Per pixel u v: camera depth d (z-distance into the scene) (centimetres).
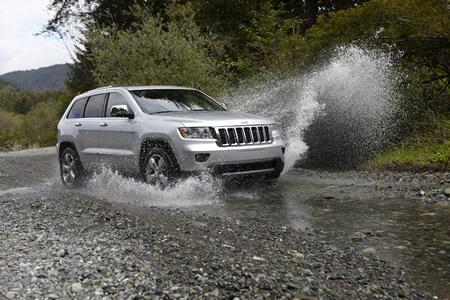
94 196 778
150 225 511
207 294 332
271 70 1288
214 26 2103
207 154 717
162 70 1362
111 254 417
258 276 361
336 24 1133
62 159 984
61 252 426
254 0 2017
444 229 494
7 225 548
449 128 960
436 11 1016
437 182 729
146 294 335
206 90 1380
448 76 1085
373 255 422
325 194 718
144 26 1449
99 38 1453
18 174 1221
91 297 335
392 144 1020
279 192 759
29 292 346
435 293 338
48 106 3831
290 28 1802
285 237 482
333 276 366
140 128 789
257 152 754
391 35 1062
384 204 624
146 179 781
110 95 898
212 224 537
